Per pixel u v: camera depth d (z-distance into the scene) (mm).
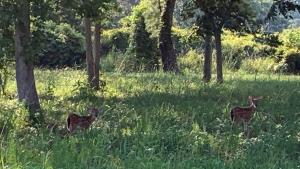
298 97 15180
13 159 7367
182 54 34938
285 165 7820
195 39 19969
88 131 8953
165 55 27297
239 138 9047
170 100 14062
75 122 9141
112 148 8453
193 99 14375
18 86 11539
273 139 8992
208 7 17969
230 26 18328
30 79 11492
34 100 11523
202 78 21062
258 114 11562
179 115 11320
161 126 9828
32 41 11172
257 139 8859
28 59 11125
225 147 8578
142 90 16359
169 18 27250
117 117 10641
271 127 10305
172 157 7848
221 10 17984
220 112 11945
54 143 8133
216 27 18531
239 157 8047
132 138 8961
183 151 8234
